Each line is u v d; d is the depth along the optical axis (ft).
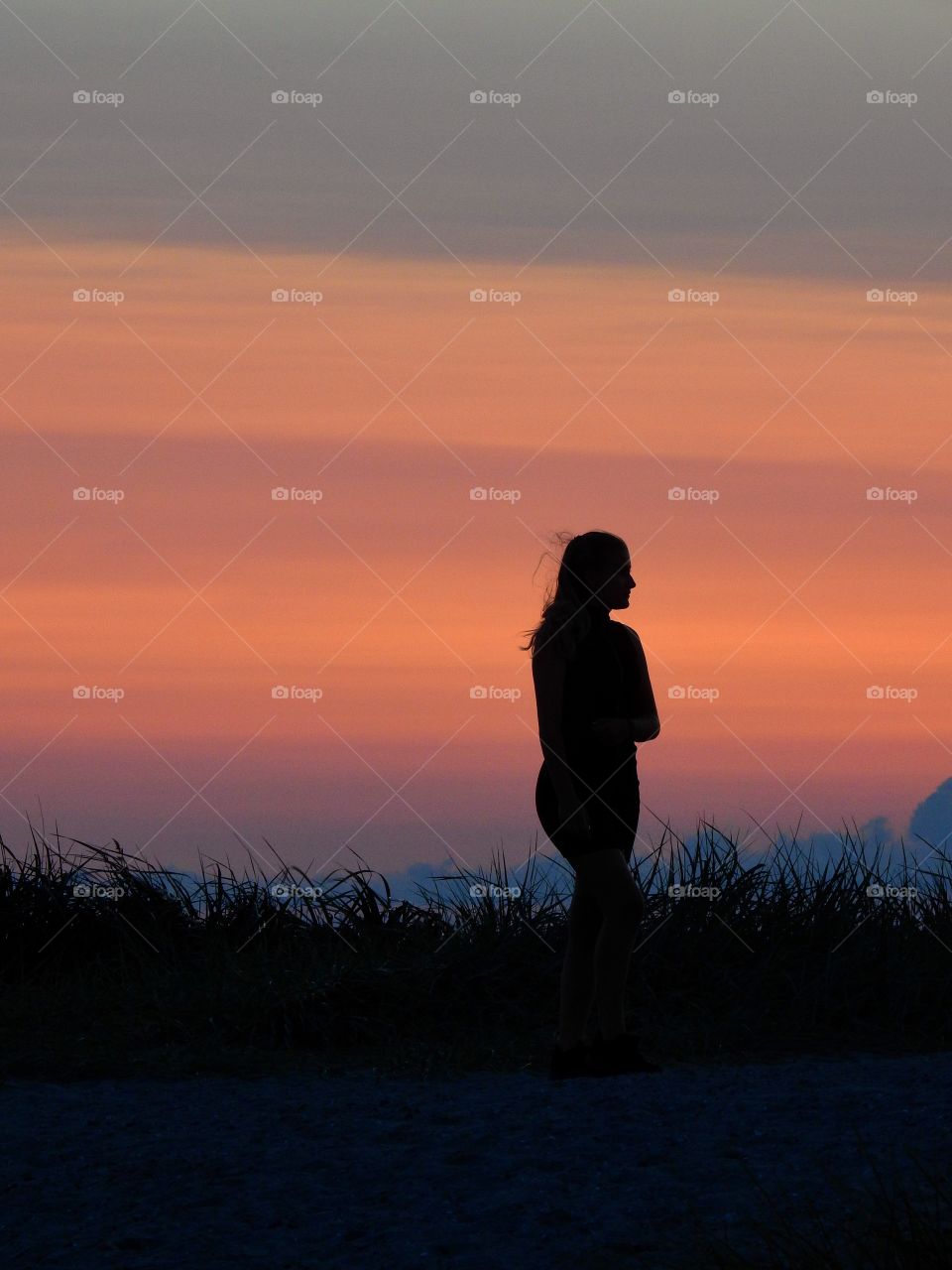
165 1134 24.57
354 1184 21.42
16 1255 18.94
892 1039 33.45
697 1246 18.39
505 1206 20.04
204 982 36.47
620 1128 23.66
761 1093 26.14
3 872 42.06
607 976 28.86
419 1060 31.09
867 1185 20.18
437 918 40.16
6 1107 26.86
